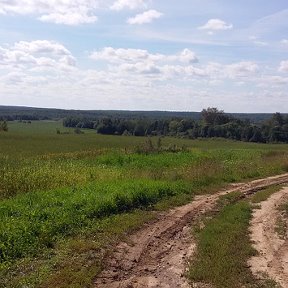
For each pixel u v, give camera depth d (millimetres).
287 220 14336
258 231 12734
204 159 31016
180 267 9477
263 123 108062
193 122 108938
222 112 113562
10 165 23922
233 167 27719
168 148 40625
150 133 104188
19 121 158875
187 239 11750
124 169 24094
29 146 52031
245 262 9805
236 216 14336
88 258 9500
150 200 15891
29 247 9578
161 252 10539
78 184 17453
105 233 11438
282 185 22531
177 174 21422
